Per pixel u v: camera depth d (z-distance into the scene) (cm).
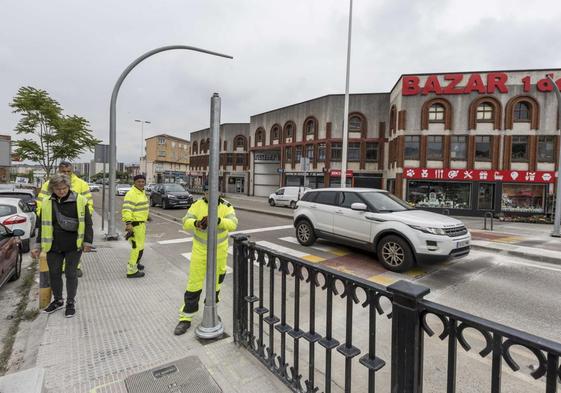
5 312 425
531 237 1106
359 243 718
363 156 2958
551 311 447
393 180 2566
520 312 444
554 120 2112
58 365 284
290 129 3553
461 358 321
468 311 448
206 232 350
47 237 381
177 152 7638
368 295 191
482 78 2205
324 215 805
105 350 309
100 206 2172
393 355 172
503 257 771
